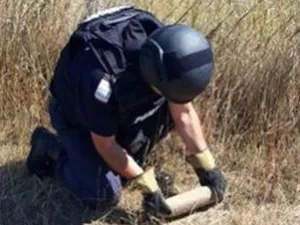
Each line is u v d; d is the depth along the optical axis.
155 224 2.48
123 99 2.31
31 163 2.69
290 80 2.76
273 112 2.75
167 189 2.62
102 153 2.38
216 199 2.53
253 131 2.76
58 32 2.96
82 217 2.54
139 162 2.58
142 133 2.49
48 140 2.66
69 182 2.56
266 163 2.69
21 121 2.90
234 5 3.07
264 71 2.77
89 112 2.30
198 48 2.18
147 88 2.33
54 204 2.59
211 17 3.01
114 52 2.30
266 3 3.03
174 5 3.16
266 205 2.58
